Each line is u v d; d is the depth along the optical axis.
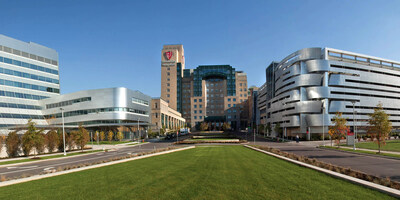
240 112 146.25
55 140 35.50
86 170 15.24
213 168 14.37
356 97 64.88
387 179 9.99
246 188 9.29
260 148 29.59
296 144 44.47
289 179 10.69
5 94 71.06
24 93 77.25
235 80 148.25
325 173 11.95
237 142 47.47
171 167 15.34
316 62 63.50
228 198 8.07
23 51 79.00
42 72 84.38
